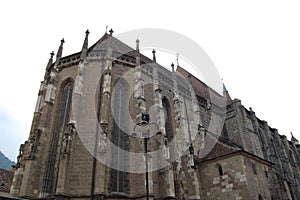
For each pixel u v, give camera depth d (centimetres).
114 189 2964
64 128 3412
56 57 3984
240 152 3478
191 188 3597
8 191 3956
